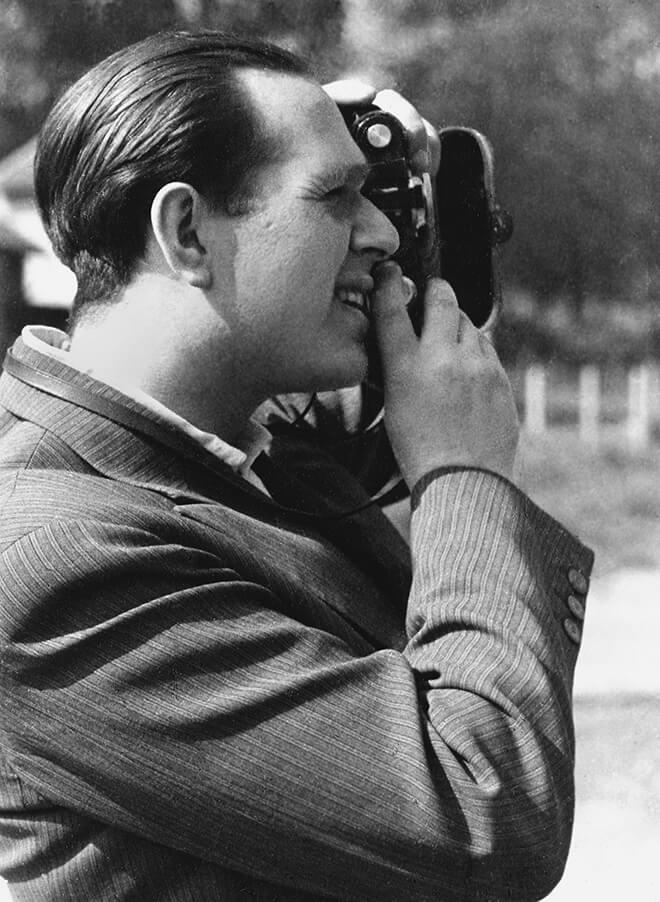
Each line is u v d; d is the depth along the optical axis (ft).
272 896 4.78
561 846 4.87
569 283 36.17
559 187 34.37
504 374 5.56
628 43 33.58
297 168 5.19
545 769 4.79
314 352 5.29
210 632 4.74
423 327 5.61
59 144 5.26
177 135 5.08
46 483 4.89
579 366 44.75
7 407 5.25
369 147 5.78
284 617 4.94
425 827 4.63
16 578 4.65
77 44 24.84
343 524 5.97
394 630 5.66
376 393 6.63
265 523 5.41
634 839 15.23
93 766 4.62
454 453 5.34
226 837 4.63
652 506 40.73
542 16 33.12
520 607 4.99
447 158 6.16
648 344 42.60
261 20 26.78
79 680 4.62
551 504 41.14
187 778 4.59
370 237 5.42
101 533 4.73
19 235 26.45
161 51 5.22
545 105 33.63
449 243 6.13
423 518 5.24
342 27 29.07
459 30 32.01
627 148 34.17
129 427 5.11
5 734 4.71
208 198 5.15
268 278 5.17
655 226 35.09
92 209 5.18
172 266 5.13
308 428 6.69
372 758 4.69
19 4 24.77
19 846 4.89
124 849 4.74
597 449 45.42
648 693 20.43
